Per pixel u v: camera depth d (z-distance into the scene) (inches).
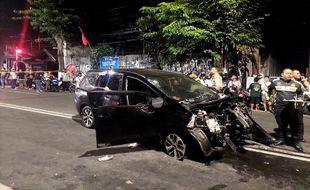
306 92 455.8
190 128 229.5
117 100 269.7
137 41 944.3
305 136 315.6
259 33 621.9
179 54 667.4
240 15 579.2
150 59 772.0
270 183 195.9
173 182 197.8
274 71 687.7
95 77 342.6
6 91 823.7
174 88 266.5
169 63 700.0
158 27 655.1
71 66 941.2
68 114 441.1
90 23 1013.2
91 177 206.7
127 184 195.2
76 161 238.8
